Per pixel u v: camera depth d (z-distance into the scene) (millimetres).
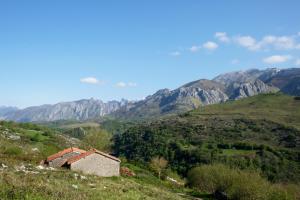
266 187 75250
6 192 25734
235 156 163750
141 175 91188
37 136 119250
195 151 172125
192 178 95000
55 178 41562
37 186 29250
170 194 56719
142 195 42594
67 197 28062
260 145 174875
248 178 76750
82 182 42406
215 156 164125
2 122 140625
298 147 174500
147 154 191375
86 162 68188
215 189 85562
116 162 71562
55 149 110250
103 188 40531
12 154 72750
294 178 137500
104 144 138625
